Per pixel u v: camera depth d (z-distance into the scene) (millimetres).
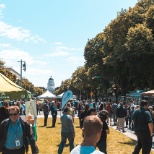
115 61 49312
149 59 42781
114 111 29469
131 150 15438
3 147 6414
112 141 18656
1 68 84938
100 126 3219
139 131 10406
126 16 47594
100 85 69250
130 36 42219
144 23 43688
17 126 6402
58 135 21844
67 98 19062
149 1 49156
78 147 3168
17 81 104125
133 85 56938
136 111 10547
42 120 36781
